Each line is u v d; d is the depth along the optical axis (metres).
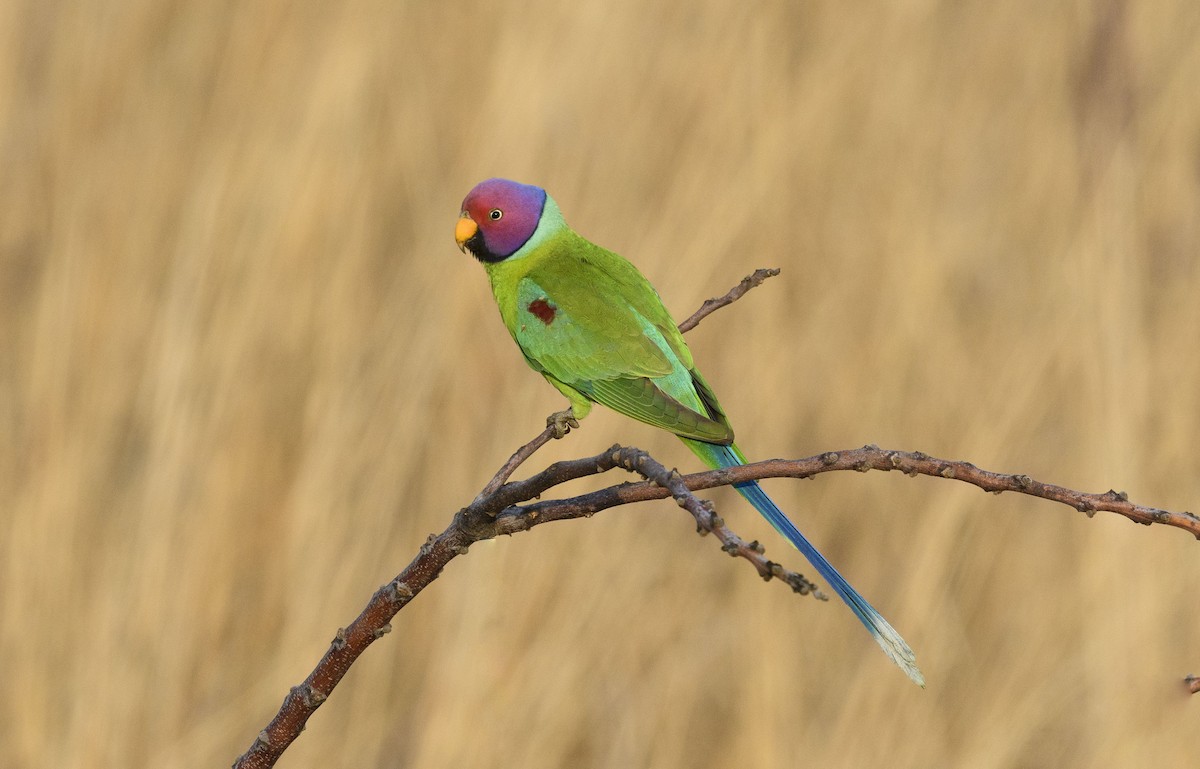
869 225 12.95
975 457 11.79
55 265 11.31
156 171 11.89
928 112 13.55
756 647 10.76
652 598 11.14
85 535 10.64
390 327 11.62
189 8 12.93
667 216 11.92
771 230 12.20
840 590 5.32
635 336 8.15
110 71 12.41
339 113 11.99
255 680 10.71
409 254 12.28
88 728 10.10
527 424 11.33
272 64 12.19
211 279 11.30
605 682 10.81
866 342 12.52
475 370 11.62
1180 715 10.45
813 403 12.44
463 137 12.89
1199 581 10.91
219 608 10.73
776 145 12.28
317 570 10.83
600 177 12.16
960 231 13.32
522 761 10.21
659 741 10.73
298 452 11.23
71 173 11.87
